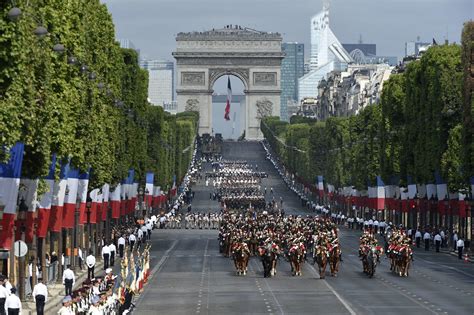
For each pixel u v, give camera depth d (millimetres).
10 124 155000
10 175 174625
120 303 181750
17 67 154375
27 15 172875
